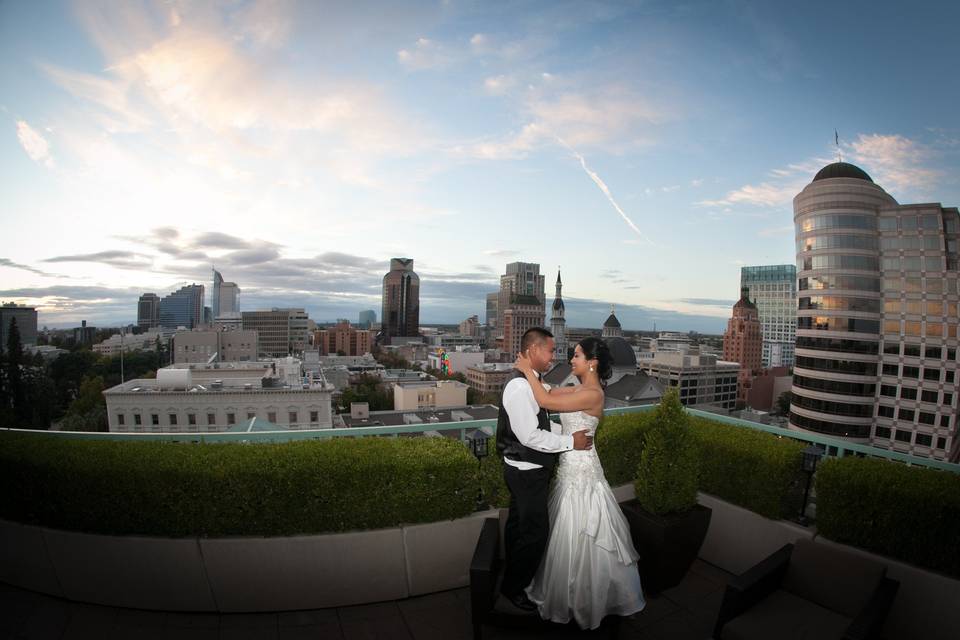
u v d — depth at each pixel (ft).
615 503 10.14
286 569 10.96
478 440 12.58
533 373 9.68
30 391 112.78
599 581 9.23
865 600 8.84
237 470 10.78
